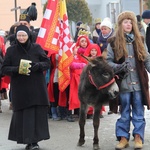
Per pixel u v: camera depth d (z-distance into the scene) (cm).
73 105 1035
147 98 773
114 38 783
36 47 796
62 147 826
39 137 784
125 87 774
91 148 815
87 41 1057
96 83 744
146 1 4419
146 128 962
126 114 786
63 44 1045
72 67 1040
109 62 774
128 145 805
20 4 4316
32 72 781
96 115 797
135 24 775
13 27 1195
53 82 1065
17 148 823
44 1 4294
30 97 777
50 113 1113
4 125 1035
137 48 770
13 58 786
